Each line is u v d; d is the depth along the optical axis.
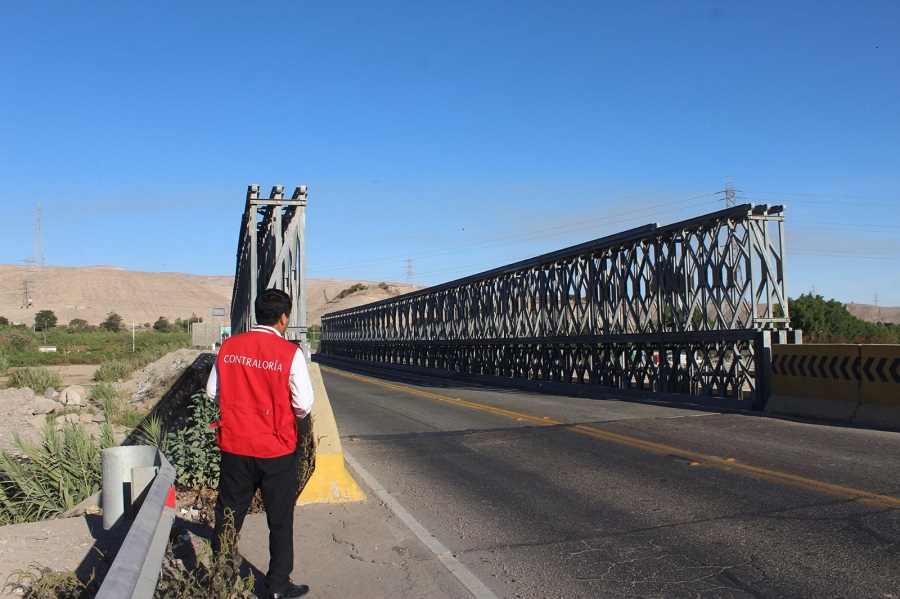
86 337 63.88
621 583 5.21
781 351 14.85
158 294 148.25
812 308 36.88
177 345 50.12
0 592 4.52
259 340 4.74
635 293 20.09
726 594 4.95
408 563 5.73
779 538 6.10
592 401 18.58
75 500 7.76
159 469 4.91
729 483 8.16
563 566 5.61
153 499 4.22
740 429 12.41
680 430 12.42
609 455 10.13
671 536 6.28
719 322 17.06
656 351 22.16
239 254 15.45
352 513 7.22
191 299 151.38
